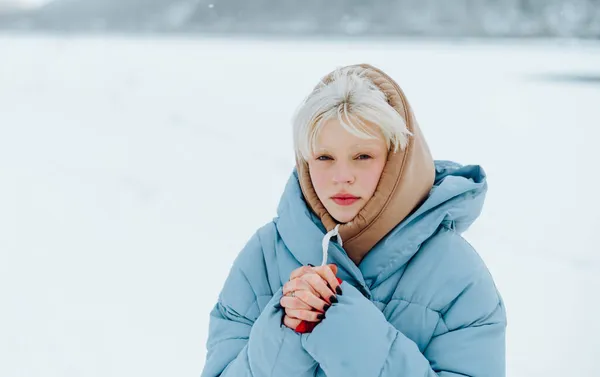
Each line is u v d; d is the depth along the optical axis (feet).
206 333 10.12
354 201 3.55
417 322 3.63
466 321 3.61
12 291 12.10
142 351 9.57
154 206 18.47
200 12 654.12
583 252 13.17
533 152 25.52
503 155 24.97
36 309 11.21
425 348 3.63
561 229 14.84
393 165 3.53
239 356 3.67
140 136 33.06
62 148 30.19
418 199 3.72
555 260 12.70
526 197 17.98
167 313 10.92
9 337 10.11
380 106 3.45
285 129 33.01
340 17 576.20
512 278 11.84
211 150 27.45
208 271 12.98
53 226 16.87
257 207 18.15
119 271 13.14
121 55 116.16
